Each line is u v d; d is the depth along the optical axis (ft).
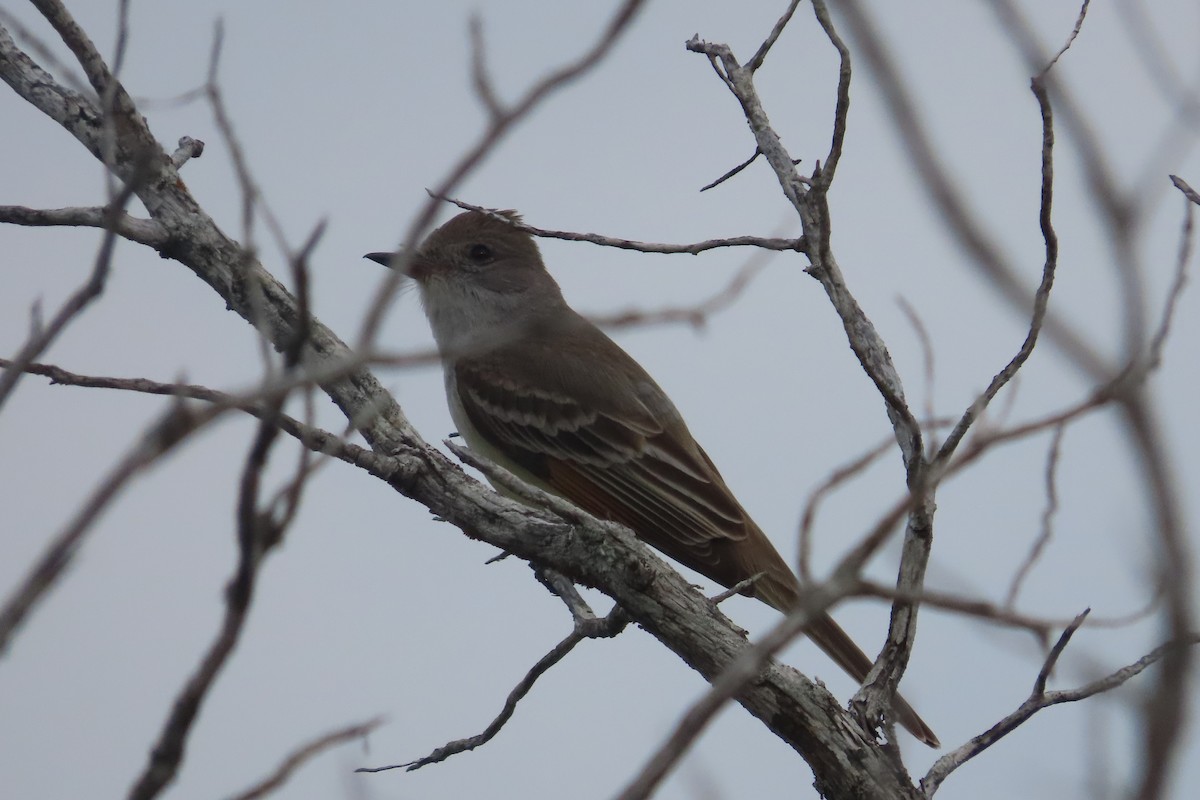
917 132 13.74
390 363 13.00
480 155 12.67
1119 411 12.84
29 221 28.55
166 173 30.42
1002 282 13.65
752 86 28.68
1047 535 21.01
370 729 17.06
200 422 11.04
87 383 20.85
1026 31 14.35
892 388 27.58
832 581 12.89
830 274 27.32
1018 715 25.79
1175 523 12.35
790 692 26.94
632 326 14.30
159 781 10.76
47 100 29.63
